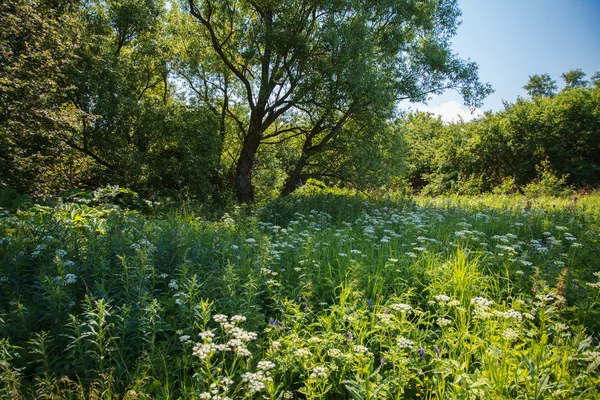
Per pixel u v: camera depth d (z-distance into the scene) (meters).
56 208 7.23
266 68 16.14
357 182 16.02
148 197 15.52
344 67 13.50
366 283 5.32
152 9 17.69
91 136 15.56
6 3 11.31
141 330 3.69
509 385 3.06
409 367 3.37
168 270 5.36
